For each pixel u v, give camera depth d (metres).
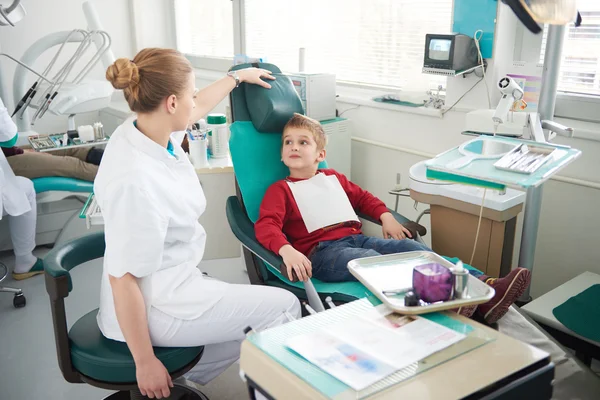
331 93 2.79
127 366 1.42
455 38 2.31
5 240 3.12
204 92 1.92
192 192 1.57
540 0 1.01
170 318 1.47
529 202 1.97
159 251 1.40
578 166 2.16
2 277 2.84
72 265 1.57
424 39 2.73
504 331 1.51
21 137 3.13
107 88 2.98
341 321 1.10
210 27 4.10
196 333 1.50
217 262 3.03
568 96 2.26
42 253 3.17
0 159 2.60
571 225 2.22
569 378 1.36
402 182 2.79
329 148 2.80
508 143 1.61
